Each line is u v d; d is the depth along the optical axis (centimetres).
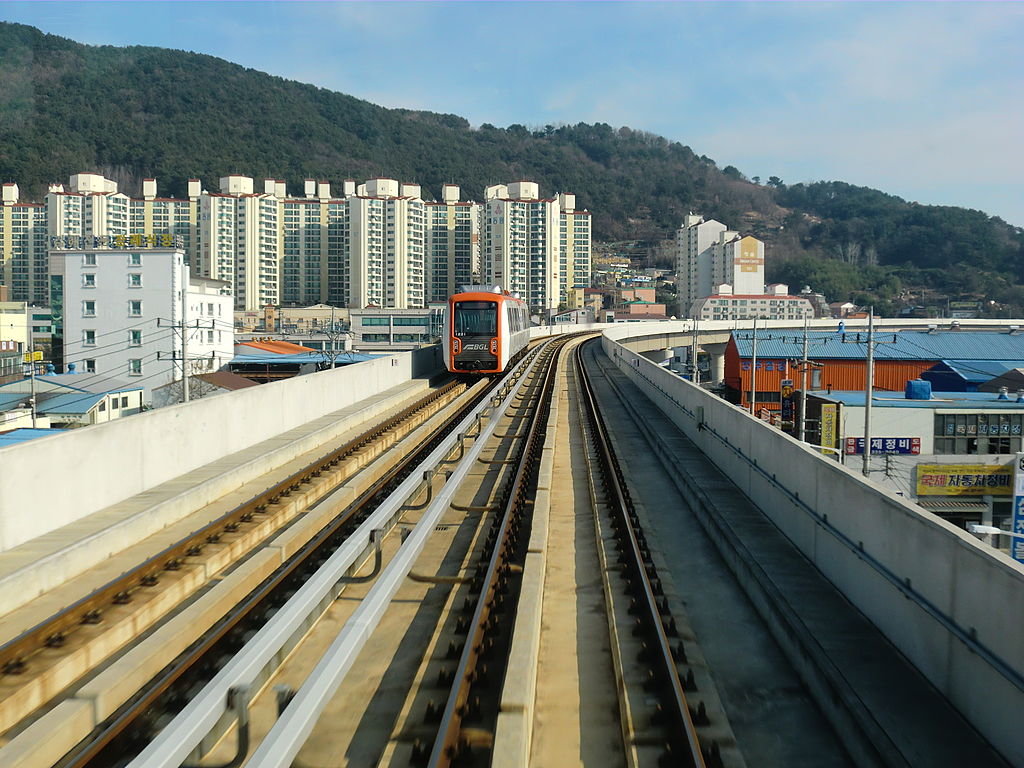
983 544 479
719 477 1152
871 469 2317
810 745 500
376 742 494
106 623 630
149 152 16888
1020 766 419
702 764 432
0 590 633
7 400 3519
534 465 1303
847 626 608
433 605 714
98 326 4962
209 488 1009
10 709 509
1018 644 429
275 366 5022
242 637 634
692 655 587
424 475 1023
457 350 2381
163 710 527
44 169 14888
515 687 490
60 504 804
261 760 381
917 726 466
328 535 865
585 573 802
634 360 2805
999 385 3266
